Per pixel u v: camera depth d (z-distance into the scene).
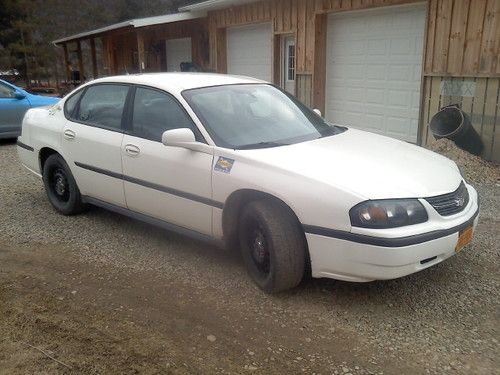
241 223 3.95
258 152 3.89
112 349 3.18
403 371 2.93
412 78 9.62
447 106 8.50
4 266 4.44
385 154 4.01
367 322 3.44
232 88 4.70
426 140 9.21
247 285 3.98
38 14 34.94
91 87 5.33
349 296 3.78
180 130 4.04
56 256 4.63
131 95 4.82
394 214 3.31
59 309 3.69
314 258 3.54
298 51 11.76
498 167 7.71
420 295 3.78
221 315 3.55
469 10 8.07
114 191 4.92
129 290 3.95
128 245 4.85
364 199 3.31
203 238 4.27
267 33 13.07
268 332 3.34
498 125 8.03
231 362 3.04
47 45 34.50
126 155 4.66
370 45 10.34
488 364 2.98
